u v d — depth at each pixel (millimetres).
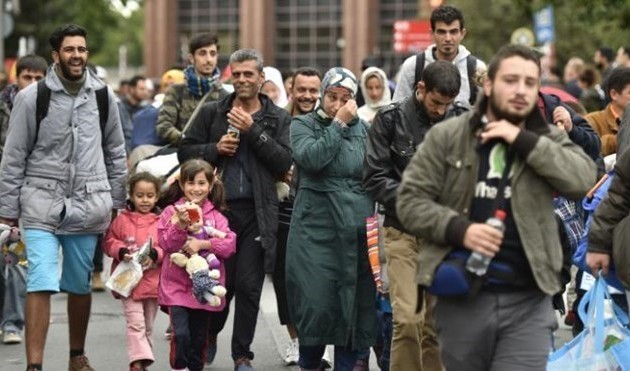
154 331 28953
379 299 21453
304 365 21500
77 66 22281
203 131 23422
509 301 14328
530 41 67688
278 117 23234
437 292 14234
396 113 19531
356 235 20547
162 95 37312
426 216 14180
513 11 104375
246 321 22719
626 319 17734
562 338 27375
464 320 14406
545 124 14430
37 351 22297
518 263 14281
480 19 105875
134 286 22672
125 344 27359
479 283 14211
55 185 22375
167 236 21547
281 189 23719
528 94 14016
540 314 14477
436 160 14422
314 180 20703
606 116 26766
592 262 17812
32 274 22219
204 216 22031
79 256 22891
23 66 28984
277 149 22719
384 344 21797
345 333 20688
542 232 14250
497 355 14516
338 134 20281
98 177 22719
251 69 23000
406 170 14656
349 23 195750
